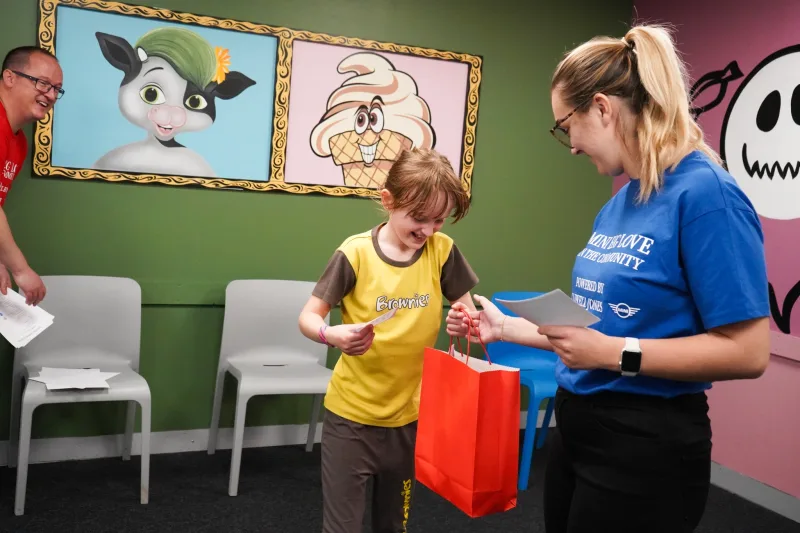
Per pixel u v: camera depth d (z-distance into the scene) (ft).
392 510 6.08
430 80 11.80
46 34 9.60
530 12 12.40
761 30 10.59
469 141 12.21
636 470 4.07
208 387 11.10
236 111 10.68
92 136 10.00
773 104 10.41
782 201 10.27
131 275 10.44
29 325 8.05
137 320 10.07
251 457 11.03
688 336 3.95
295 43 10.87
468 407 4.66
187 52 10.31
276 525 8.79
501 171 12.55
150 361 10.72
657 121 4.01
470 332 5.22
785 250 10.23
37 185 9.83
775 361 10.30
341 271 5.63
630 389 4.10
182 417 11.03
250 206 10.96
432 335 5.85
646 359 3.83
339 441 5.78
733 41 11.09
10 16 9.46
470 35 12.00
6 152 8.62
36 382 8.75
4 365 9.95
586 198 13.29
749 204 3.87
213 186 10.69
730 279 3.73
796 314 10.05
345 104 11.29
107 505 9.02
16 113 8.74
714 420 11.30
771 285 10.44
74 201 10.03
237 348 10.63
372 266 5.62
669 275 3.96
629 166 4.22
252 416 11.44
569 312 3.82
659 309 4.00
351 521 5.71
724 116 11.27
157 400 10.84
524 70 12.48
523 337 4.94
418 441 5.22
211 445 10.95
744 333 3.76
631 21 13.21
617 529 4.18
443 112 11.96
